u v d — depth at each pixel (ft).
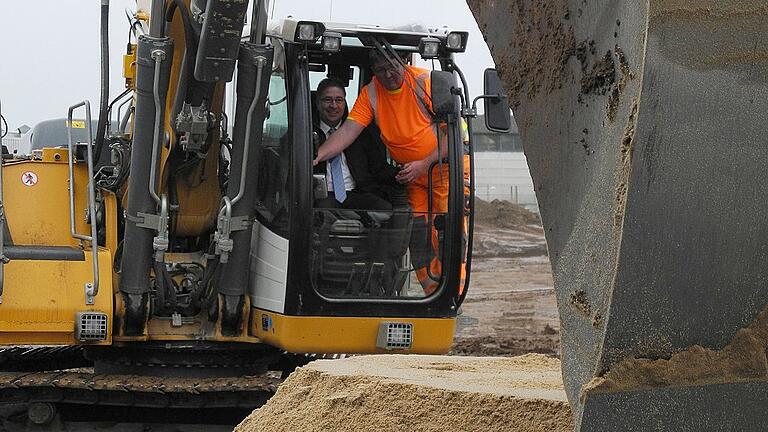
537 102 9.03
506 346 48.98
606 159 8.25
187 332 23.35
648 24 7.77
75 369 27.27
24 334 22.06
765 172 8.14
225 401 22.89
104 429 23.59
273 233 22.63
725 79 7.96
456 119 22.82
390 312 22.52
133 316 22.63
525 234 77.46
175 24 21.48
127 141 23.61
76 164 23.82
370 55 23.07
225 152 23.97
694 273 8.18
